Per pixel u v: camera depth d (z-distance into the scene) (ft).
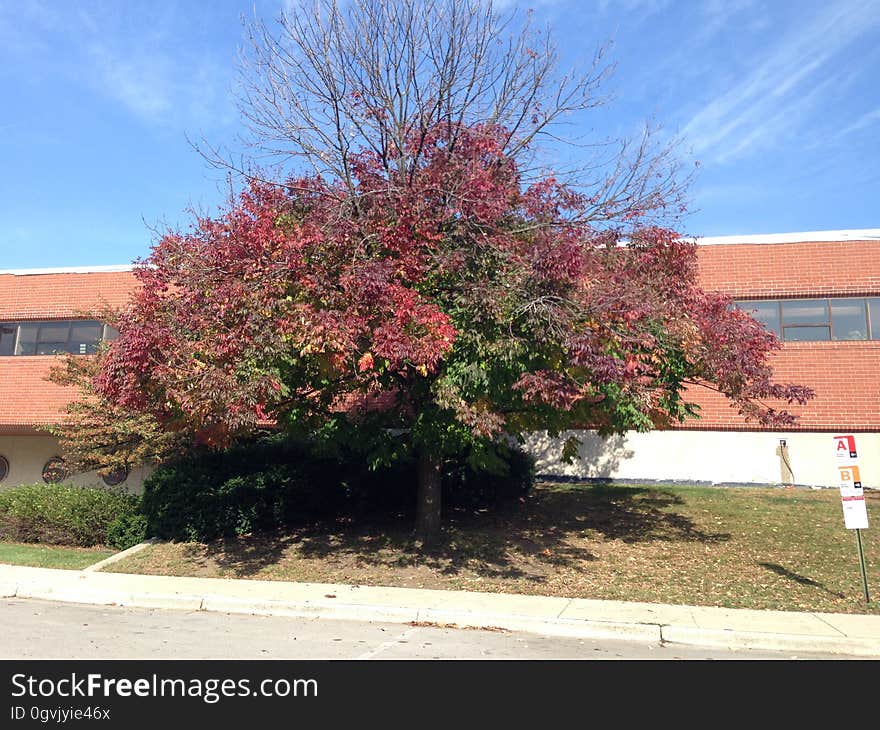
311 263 33.17
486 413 33.99
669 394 37.86
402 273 33.45
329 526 51.06
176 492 49.83
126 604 35.94
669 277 38.01
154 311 35.27
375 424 42.09
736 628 28.66
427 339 31.48
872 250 60.90
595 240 37.40
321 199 37.96
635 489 58.85
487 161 39.52
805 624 29.27
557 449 64.23
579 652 26.35
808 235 62.54
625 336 32.45
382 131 41.09
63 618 31.78
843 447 33.40
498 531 47.26
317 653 25.34
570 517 50.60
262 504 50.26
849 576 36.47
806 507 51.24
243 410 31.22
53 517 53.01
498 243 34.88
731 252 63.87
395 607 32.53
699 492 57.21
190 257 36.11
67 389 68.95
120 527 51.34
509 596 34.78
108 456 52.90
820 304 61.87
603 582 36.94
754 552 41.42
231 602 34.47
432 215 36.27
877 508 50.39
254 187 38.14
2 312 73.15
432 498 44.68
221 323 32.58
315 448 47.24
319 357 32.96
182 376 31.96
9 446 76.28
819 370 60.59
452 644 27.27
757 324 37.93
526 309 32.32
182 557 45.21
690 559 40.55
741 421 60.80
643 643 28.25
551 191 38.78
